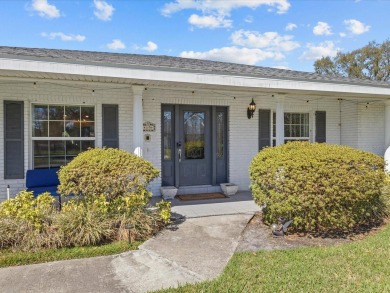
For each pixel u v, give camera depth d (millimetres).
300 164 4434
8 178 6297
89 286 3049
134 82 5590
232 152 8141
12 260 3605
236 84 5953
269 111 8516
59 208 5480
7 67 4438
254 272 3268
